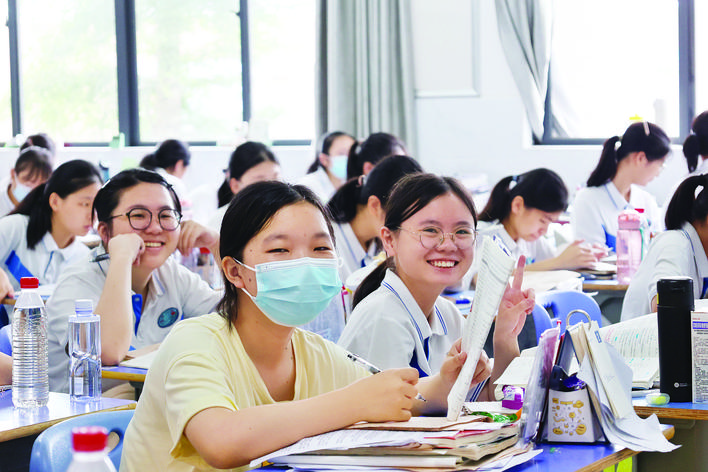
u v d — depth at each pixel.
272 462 1.33
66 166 3.62
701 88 5.61
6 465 1.99
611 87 5.78
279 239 1.48
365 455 1.27
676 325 1.78
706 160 3.93
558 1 5.82
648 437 1.54
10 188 5.25
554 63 5.88
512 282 1.78
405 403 1.37
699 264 2.65
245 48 6.71
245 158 4.49
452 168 6.10
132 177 2.64
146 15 6.98
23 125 7.41
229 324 1.49
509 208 3.62
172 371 1.39
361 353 1.98
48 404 2.05
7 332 2.33
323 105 6.32
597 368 1.52
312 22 6.53
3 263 3.68
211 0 6.78
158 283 2.75
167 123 7.00
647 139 4.41
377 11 6.08
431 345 2.08
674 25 5.62
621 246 3.85
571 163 5.79
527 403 1.43
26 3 7.30
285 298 1.46
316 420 1.33
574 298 2.94
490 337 2.51
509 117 5.94
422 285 2.02
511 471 1.34
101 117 7.18
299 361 1.58
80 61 7.19
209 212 6.21
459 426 1.32
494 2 5.92
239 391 1.45
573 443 1.51
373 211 3.00
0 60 7.41
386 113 6.12
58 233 3.68
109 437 1.61
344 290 2.55
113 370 2.37
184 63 6.90
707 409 1.71
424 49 6.11
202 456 1.31
